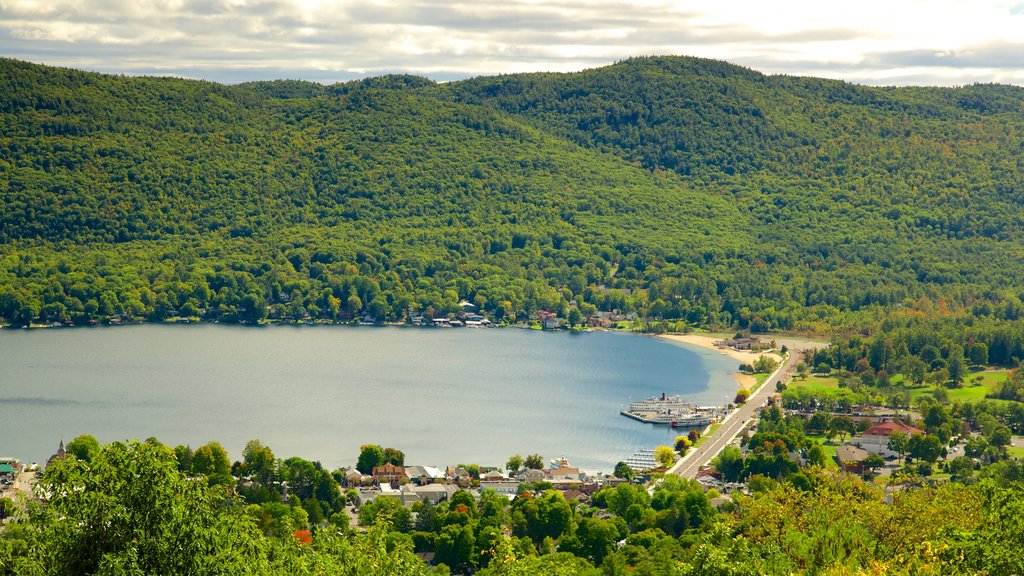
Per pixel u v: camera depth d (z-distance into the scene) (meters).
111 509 99.38
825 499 159.88
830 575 142.12
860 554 151.88
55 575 98.69
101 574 96.56
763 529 160.38
